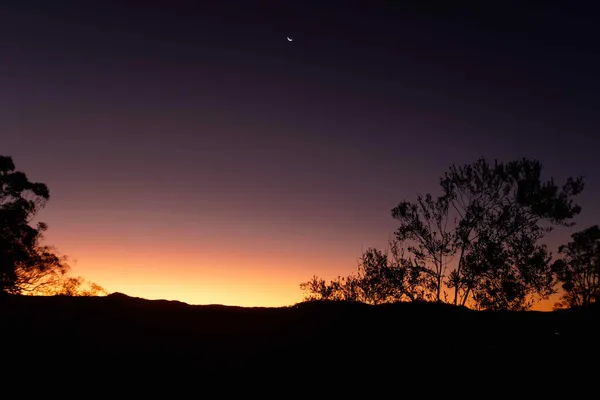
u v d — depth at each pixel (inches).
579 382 662.5
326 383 764.6
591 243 1683.1
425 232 973.2
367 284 1070.4
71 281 1513.3
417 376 754.8
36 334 992.9
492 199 948.0
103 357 901.8
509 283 889.5
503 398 633.0
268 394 725.3
